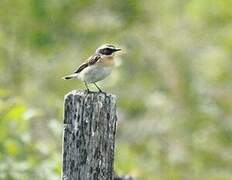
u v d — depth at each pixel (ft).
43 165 36.88
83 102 25.81
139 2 69.77
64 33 69.10
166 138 60.90
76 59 66.80
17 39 67.51
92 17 69.26
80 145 25.84
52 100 56.59
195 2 67.67
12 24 68.33
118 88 64.28
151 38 67.97
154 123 61.77
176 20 69.21
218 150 60.95
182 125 61.93
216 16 68.64
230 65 67.15
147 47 67.36
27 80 63.67
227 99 65.31
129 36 68.39
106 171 25.95
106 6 69.97
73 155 25.86
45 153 38.63
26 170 36.65
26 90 60.85
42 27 68.69
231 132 62.64
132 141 60.85
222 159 60.59
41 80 64.08
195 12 67.97
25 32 68.39
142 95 64.39
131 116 63.31
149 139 60.80
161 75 66.13
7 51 65.05
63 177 25.91
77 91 26.30
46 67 65.36
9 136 38.40
